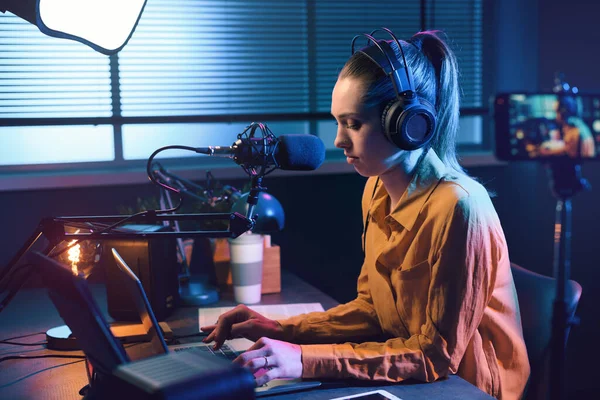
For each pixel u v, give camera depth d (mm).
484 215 1224
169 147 1155
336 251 2727
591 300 2887
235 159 1157
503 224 2867
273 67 2771
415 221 1272
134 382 787
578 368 2893
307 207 2674
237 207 1783
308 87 2764
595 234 2861
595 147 1031
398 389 1168
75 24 1341
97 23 1383
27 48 2404
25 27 2375
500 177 2859
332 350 1202
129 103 2521
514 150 1027
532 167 2873
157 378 784
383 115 1188
